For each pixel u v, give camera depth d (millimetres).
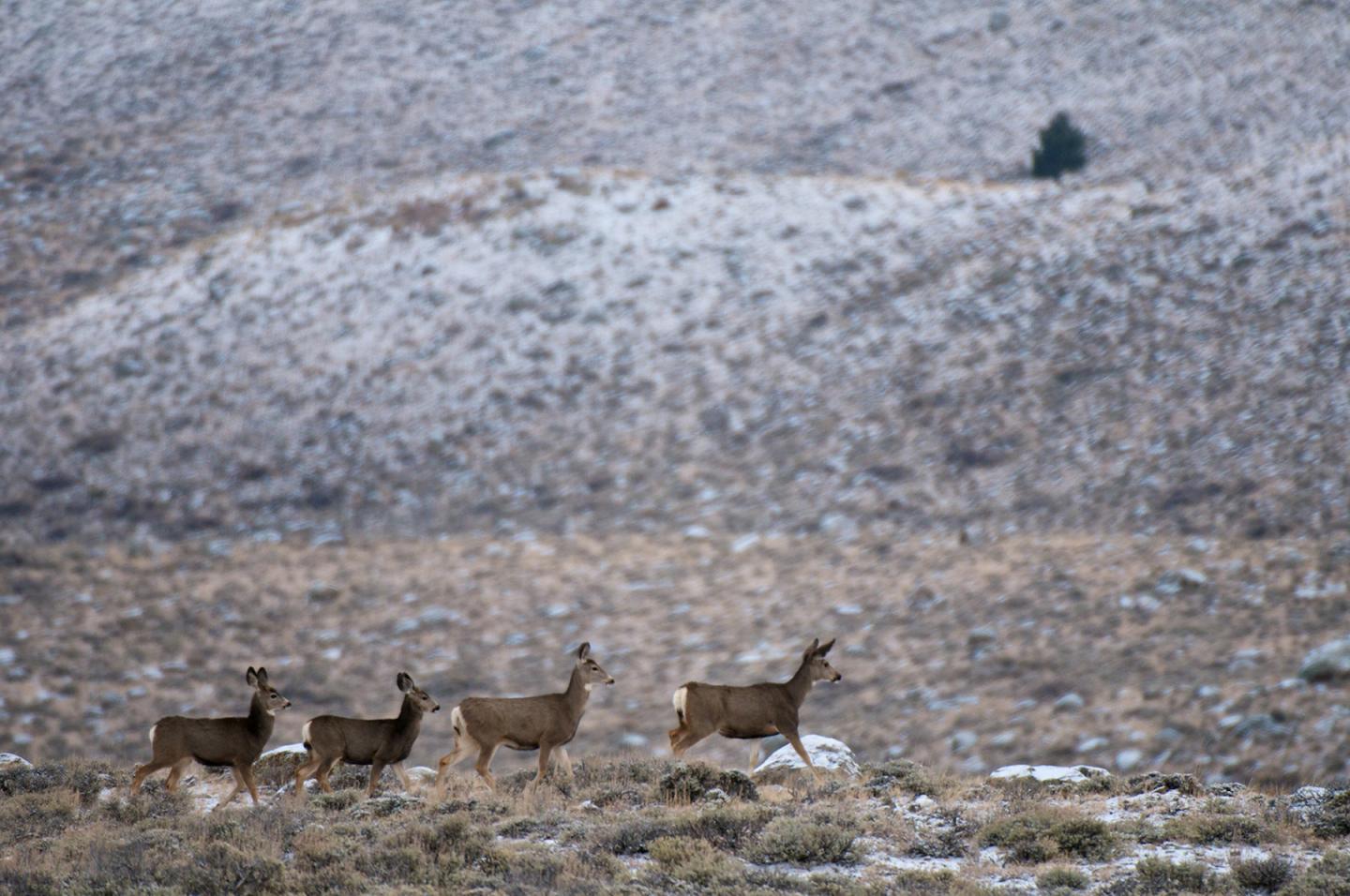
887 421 127938
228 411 135875
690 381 137750
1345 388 117750
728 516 116188
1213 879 24859
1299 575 90375
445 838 27391
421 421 133500
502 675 86250
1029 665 81375
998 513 112500
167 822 30969
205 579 104562
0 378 142125
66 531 118125
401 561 108562
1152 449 116562
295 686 84500
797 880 24672
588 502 120312
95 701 82250
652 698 81250
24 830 32062
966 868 26578
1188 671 77688
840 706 79812
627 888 23797
